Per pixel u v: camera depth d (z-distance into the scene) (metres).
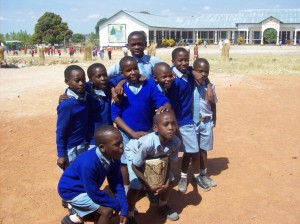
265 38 63.56
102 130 3.40
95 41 76.81
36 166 5.95
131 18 58.94
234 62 24.84
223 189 5.00
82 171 3.43
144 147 3.80
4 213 4.48
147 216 4.35
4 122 8.68
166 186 4.00
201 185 5.01
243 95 11.80
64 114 3.93
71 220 3.74
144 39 4.61
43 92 12.96
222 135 7.49
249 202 4.62
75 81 3.87
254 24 63.94
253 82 14.50
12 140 7.32
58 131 3.98
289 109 9.77
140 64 4.62
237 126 8.15
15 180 5.40
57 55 45.03
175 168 5.80
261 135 7.44
